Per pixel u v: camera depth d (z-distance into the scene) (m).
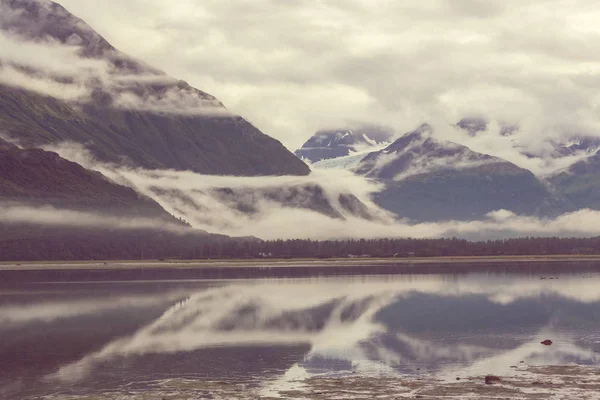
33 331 109.88
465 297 161.50
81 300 160.38
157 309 139.12
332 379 72.25
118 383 72.00
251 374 75.56
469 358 83.06
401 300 156.00
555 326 109.62
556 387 66.69
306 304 148.38
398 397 63.78
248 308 140.25
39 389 69.81
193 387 69.69
